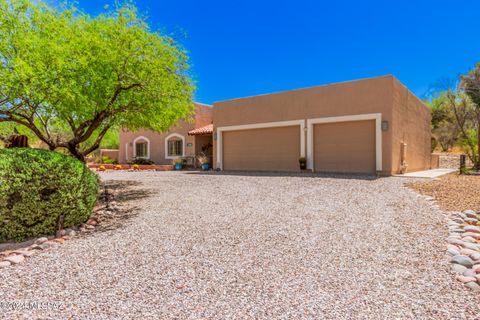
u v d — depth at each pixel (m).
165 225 5.50
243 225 5.37
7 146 8.55
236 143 18.56
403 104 15.06
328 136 15.22
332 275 3.25
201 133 21.62
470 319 2.37
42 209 4.89
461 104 23.19
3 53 6.45
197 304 2.69
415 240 4.32
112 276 3.33
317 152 15.52
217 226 5.34
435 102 30.64
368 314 2.47
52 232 5.06
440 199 7.35
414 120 17.23
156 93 8.73
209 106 25.67
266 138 17.30
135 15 8.28
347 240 4.41
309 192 8.69
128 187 10.69
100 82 7.70
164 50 8.96
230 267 3.53
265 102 17.16
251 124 17.69
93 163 27.38
